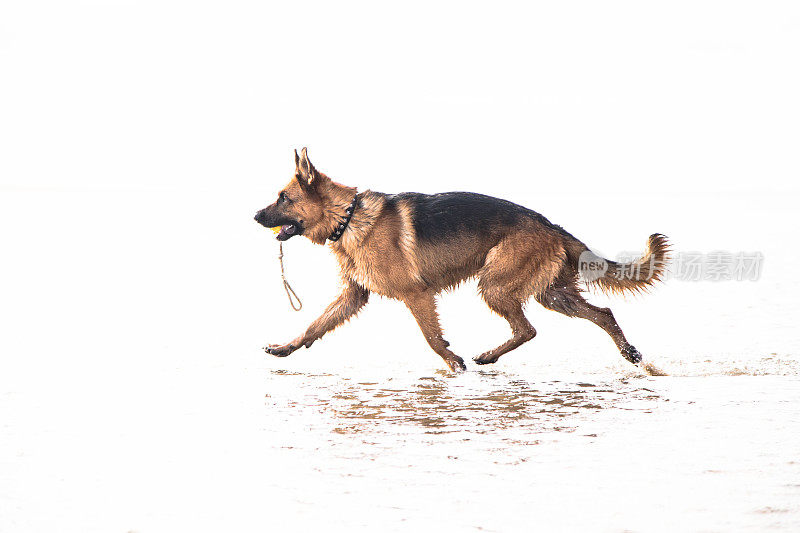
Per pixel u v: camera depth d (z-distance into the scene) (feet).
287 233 47.83
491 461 28.81
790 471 27.07
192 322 63.77
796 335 54.95
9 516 24.41
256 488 26.43
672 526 22.93
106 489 26.55
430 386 42.16
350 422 34.60
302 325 62.90
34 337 55.93
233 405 37.81
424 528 23.13
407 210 47.11
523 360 49.34
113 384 42.14
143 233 169.07
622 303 73.05
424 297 47.29
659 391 39.88
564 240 47.80
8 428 33.60
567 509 24.26
